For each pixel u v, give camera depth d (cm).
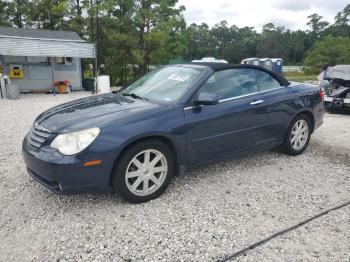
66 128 300
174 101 350
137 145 311
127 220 294
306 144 496
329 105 891
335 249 254
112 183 311
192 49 7425
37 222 289
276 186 372
